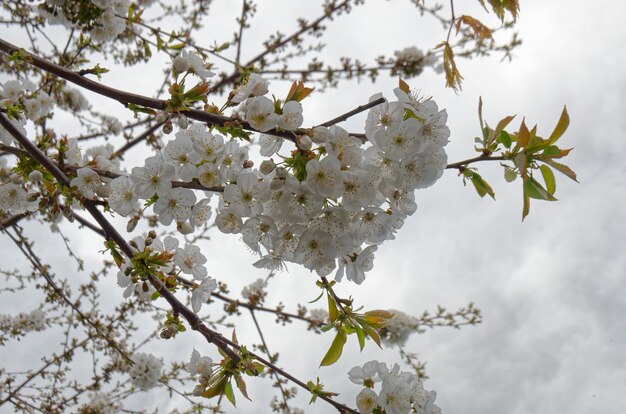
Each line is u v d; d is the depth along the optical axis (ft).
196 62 1.78
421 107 1.69
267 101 1.63
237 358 1.91
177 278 2.04
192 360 1.93
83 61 2.35
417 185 1.67
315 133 1.60
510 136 1.70
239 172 1.71
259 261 1.77
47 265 3.30
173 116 1.73
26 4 2.96
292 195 1.63
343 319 1.93
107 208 1.80
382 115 1.66
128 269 1.80
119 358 3.46
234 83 3.71
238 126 1.64
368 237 1.69
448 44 2.09
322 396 1.92
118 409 3.58
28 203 1.97
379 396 1.86
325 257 1.65
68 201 1.80
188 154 1.71
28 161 1.85
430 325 3.83
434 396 1.87
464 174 1.76
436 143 1.67
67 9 2.66
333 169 1.60
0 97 2.49
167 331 1.87
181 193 1.73
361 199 1.63
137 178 1.72
